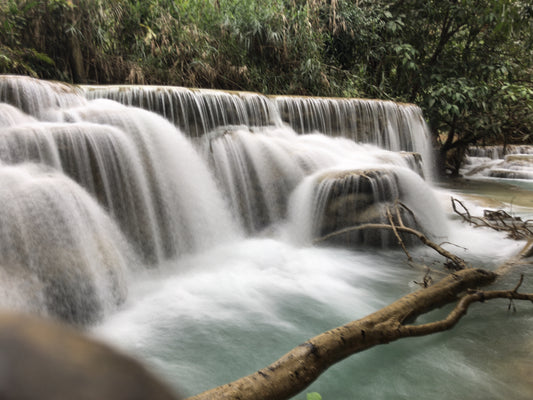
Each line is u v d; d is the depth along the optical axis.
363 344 3.89
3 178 4.90
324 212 8.02
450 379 3.78
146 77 11.53
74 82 10.43
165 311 5.05
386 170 8.28
